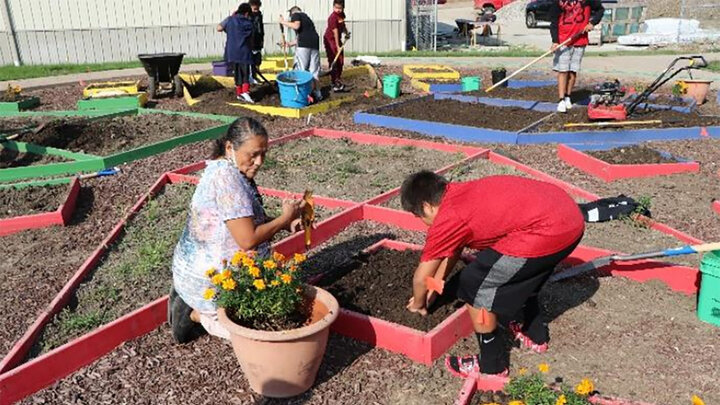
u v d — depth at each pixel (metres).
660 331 4.51
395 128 10.29
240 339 3.72
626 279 5.23
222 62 14.37
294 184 7.69
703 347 4.31
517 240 3.68
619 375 4.04
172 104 12.58
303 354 3.72
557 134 9.20
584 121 10.09
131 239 6.18
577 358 4.23
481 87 14.16
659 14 28.17
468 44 24.19
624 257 4.86
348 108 11.74
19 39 18.81
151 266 5.54
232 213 3.92
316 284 5.02
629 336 4.46
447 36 26.27
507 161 8.21
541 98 12.34
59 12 18.83
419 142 9.13
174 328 4.39
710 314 4.57
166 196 7.28
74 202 7.18
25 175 8.09
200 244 4.11
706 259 4.45
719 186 7.41
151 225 6.49
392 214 6.44
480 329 3.91
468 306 3.95
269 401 3.88
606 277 5.26
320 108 11.45
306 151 9.00
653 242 5.89
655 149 8.62
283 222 4.11
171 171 8.12
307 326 3.69
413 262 5.32
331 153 8.88
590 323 4.62
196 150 9.16
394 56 20.08
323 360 4.24
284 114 11.09
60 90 14.82
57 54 19.11
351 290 4.91
